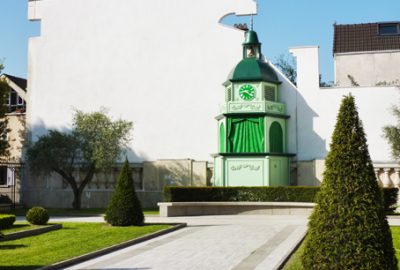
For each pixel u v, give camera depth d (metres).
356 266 8.65
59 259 13.69
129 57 39.56
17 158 40.69
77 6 41.12
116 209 21.89
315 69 35.50
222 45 37.72
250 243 17.45
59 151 34.34
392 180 32.66
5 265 12.76
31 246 16.17
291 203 30.05
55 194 38.66
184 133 37.81
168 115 38.31
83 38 40.72
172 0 39.06
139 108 38.94
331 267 8.81
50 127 40.56
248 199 30.95
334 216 9.02
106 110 39.50
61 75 40.84
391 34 42.88
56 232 19.98
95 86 40.03
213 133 37.19
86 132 35.22
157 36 39.16
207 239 18.61
